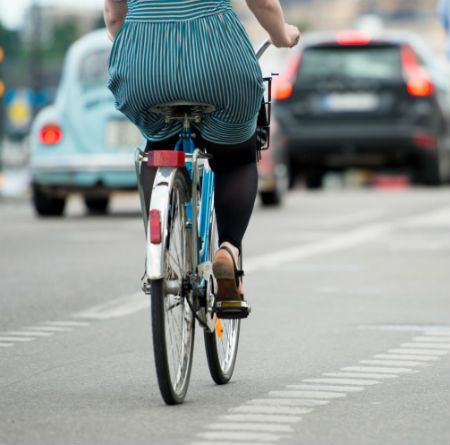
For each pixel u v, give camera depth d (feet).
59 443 38.55
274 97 181.88
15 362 54.03
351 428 40.86
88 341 60.03
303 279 84.48
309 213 146.41
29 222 139.23
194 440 39.04
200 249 47.47
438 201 164.35
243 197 48.29
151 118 46.62
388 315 68.08
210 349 47.85
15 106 298.76
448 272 87.71
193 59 44.45
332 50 180.96
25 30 417.69
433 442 38.88
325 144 179.63
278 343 59.21
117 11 47.98
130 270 90.33
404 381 49.47
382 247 105.60
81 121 136.46
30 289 79.77
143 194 45.70
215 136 47.09
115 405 44.68
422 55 185.47
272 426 41.16
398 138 177.88
